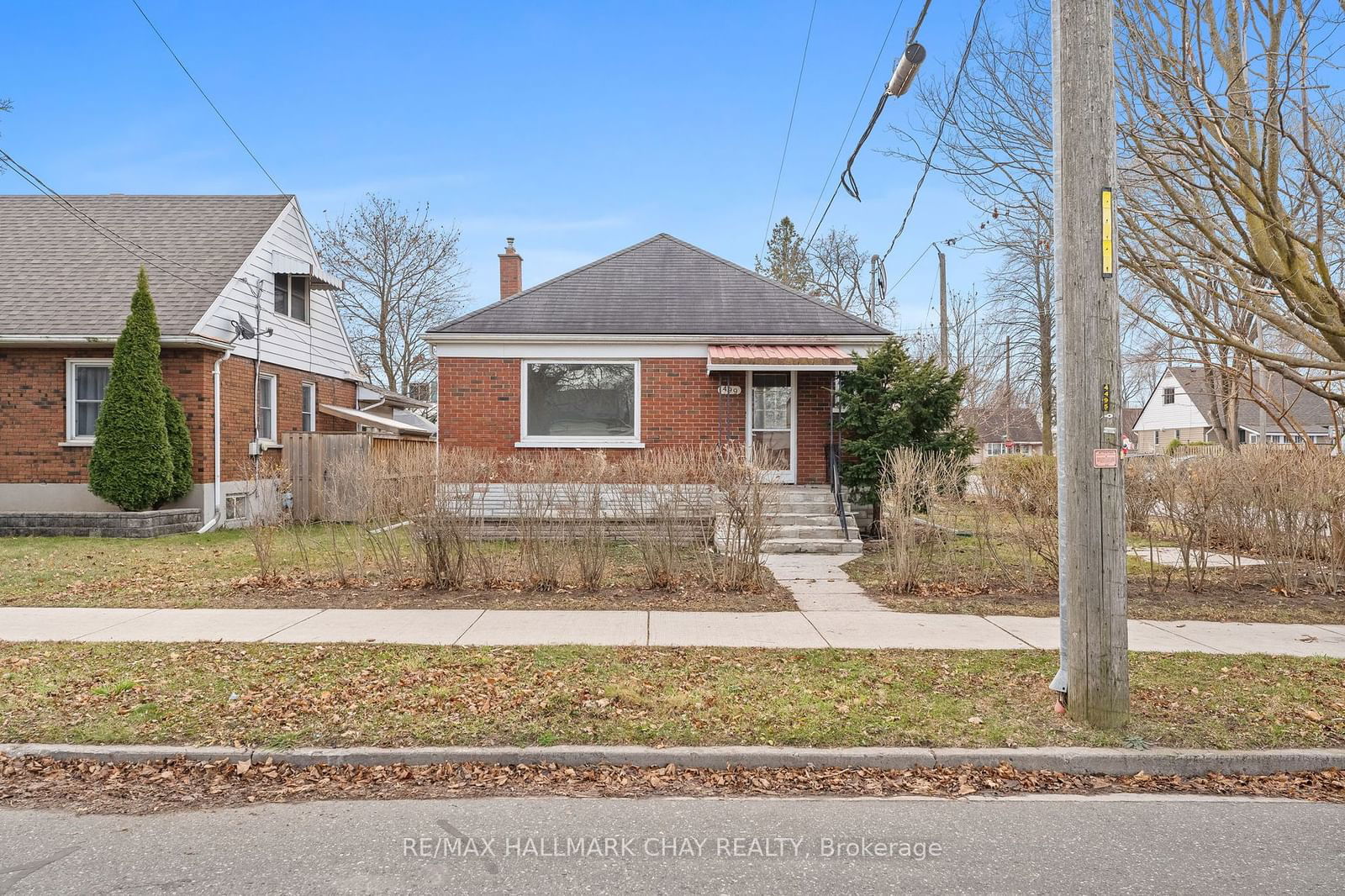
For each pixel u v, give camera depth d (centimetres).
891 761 489
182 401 1526
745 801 448
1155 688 603
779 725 527
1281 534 990
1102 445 531
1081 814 434
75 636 733
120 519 1392
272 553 1129
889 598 923
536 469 1041
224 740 500
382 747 491
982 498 1031
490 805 439
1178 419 5281
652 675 624
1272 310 1234
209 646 697
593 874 366
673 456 1069
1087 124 532
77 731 508
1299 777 484
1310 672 644
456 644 711
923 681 616
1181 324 1345
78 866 370
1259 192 1088
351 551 1144
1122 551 534
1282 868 374
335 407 2150
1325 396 1191
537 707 553
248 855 382
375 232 3572
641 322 1484
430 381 3747
